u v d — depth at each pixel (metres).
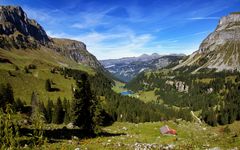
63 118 117.88
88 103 57.16
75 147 30.70
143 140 46.38
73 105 57.31
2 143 11.62
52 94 171.50
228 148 25.33
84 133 54.00
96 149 30.05
